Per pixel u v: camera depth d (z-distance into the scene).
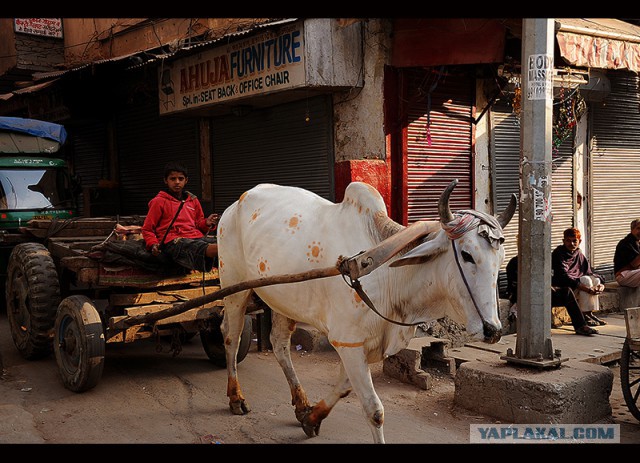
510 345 6.16
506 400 4.36
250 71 6.78
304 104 7.17
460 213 3.15
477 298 3.01
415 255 3.15
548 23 4.41
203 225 5.15
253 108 7.73
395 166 6.63
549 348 4.54
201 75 7.46
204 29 9.03
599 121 8.59
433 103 6.92
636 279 7.07
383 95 6.48
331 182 6.96
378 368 5.79
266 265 4.00
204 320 5.19
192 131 8.86
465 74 7.08
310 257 3.72
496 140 7.61
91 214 10.05
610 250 8.91
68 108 9.94
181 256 4.65
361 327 3.43
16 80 12.39
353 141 6.77
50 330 5.34
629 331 4.34
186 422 4.35
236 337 4.58
